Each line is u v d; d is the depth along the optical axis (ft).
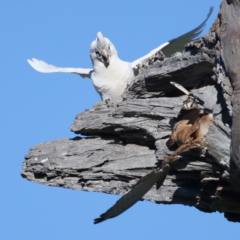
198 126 39.70
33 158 53.78
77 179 51.26
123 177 48.62
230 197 42.27
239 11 39.29
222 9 40.32
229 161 39.04
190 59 43.83
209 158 40.98
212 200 43.06
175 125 41.60
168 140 41.60
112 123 49.11
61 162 51.67
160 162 46.01
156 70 46.70
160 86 47.80
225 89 39.14
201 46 42.70
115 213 29.81
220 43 40.32
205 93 41.78
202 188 43.32
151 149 48.37
